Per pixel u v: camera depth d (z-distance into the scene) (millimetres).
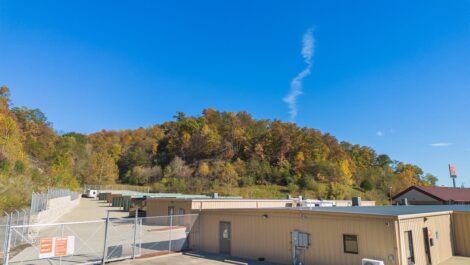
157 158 102750
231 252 17156
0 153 37656
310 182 78188
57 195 36312
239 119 125812
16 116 80938
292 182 79438
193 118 115250
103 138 122938
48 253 12695
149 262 15297
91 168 88812
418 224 14453
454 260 16188
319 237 14211
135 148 108750
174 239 21109
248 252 16484
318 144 99750
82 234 24859
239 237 17000
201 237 18688
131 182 91188
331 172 84500
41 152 68188
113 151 106375
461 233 18062
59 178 54156
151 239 22016
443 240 16688
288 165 89750
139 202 42125
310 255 14320
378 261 11859
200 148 98938
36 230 23406
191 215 18953
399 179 92062
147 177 91500
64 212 39875
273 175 84562
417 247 13883
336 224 13836
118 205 50781
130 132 131125
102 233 25375
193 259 16094
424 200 39531
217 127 111438
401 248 12297
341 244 13570
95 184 86688
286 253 15141
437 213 16062
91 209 47219
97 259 15641
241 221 17094
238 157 97688
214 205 30250
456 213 18328
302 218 14883
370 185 84250
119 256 16125
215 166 89438
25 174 38500
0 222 17594
